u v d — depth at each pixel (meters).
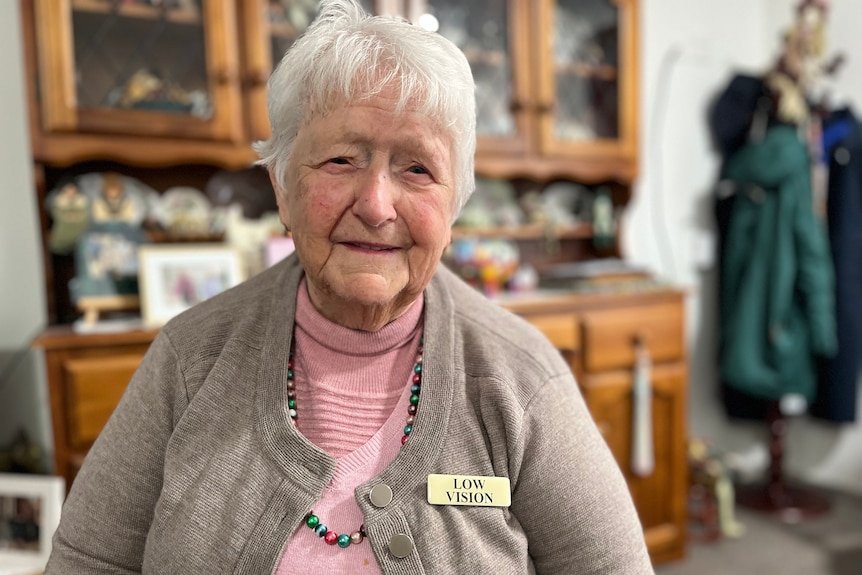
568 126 2.12
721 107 2.61
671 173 2.62
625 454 2.03
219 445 0.70
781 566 2.11
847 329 2.40
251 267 1.78
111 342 1.44
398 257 0.68
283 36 1.69
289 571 0.66
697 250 2.71
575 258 2.46
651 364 2.07
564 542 0.71
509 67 1.99
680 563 2.14
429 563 0.65
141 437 0.74
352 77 0.64
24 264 1.69
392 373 0.74
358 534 0.66
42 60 1.44
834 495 2.65
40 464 1.64
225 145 1.62
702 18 2.67
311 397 0.73
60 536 0.74
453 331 0.76
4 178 1.66
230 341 0.75
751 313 2.43
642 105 2.53
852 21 2.52
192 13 1.58
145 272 1.60
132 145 1.54
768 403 2.66
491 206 2.30
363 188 0.65
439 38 0.69
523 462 0.71
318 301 0.75
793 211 2.37
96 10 1.50
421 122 0.65
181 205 1.84
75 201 1.63
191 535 0.67
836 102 2.59
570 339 1.93
